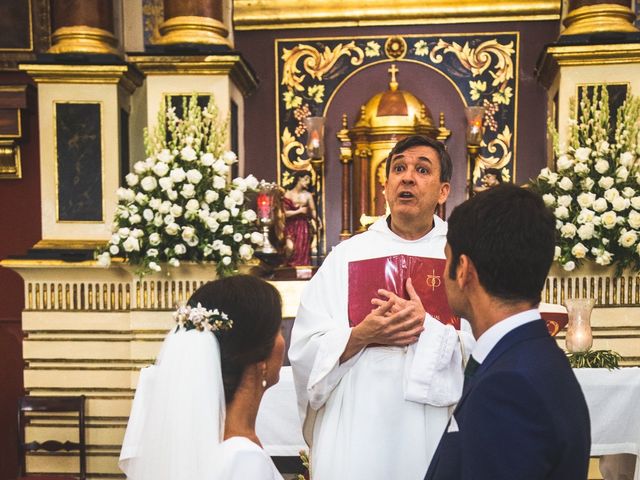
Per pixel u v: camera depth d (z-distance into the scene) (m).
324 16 5.56
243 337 1.72
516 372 1.40
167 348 1.71
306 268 4.86
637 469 3.57
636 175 4.27
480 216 1.55
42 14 5.38
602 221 4.20
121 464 2.19
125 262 4.49
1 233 5.41
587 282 4.48
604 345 4.48
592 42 4.68
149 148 4.66
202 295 1.79
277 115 5.65
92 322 4.74
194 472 1.61
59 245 4.86
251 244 4.56
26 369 4.77
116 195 4.94
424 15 5.50
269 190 4.75
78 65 4.87
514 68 5.52
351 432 2.45
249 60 5.66
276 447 3.56
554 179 4.31
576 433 1.38
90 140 4.95
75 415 4.81
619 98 4.73
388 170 2.71
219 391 1.68
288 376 3.57
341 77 5.62
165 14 5.17
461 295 1.61
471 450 1.38
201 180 4.42
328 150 5.60
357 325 2.51
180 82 4.94
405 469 2.41
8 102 5.13
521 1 5.45
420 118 5.18
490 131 5.54
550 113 5.31
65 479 3.99
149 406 1.74
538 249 1.51
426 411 2.45
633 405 3.56
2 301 5.42
